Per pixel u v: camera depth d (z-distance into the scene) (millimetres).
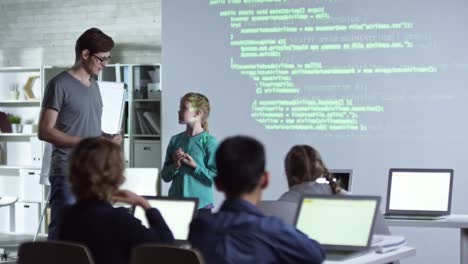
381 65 7574
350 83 7660
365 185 7605
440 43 7398
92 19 10148
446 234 7316
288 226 2961
